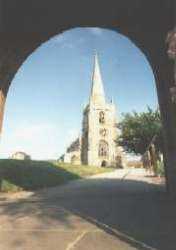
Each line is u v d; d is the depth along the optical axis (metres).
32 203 16.09
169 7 14.12
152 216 11.75
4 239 9.07
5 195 20.69
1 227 10.56
